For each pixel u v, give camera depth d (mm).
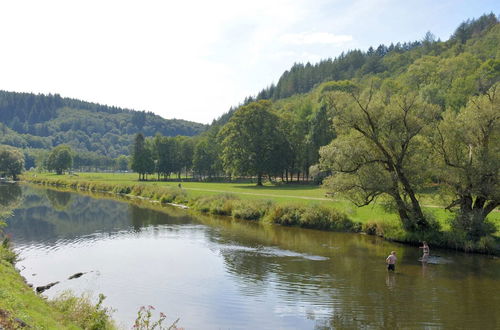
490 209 34938
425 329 18906
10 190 94125
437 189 36719
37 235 40781
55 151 174750
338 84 110812
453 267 29156
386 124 36281
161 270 28484
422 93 84625
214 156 129750
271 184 99688
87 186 104750
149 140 153125
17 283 19391
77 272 27891
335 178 38969
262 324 19422
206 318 20125
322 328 18969
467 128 34312
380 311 21016
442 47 168125
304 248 35188
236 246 36000
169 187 78625
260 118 94938
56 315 15836
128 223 48688
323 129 91562
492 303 22078
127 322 19234
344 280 26125
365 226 41938
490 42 135875
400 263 30344
